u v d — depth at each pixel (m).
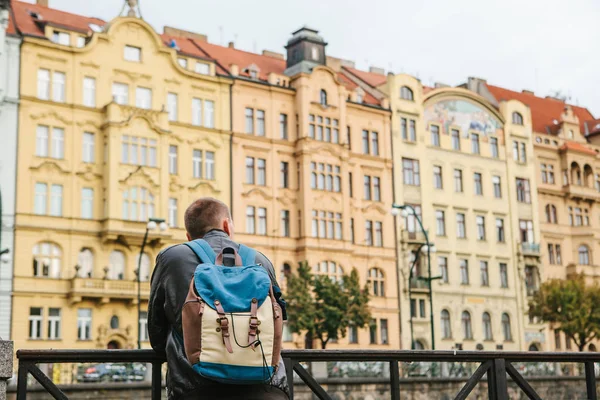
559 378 39.31
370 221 67.19
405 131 71.00
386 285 66.75
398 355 7.68
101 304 53.06
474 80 82.50
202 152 59.91
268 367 5.38
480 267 73.31
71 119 54.53
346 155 65.62
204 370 5.32
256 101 63.19
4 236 51.12
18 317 50.62
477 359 8.12
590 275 79.94
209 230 6.14
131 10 59.00
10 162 52.09
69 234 53.25
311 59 66.62
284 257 62.31
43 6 59.09
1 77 52.41
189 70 59.91
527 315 75.25
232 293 5.42
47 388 6.23
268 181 62.72
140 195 55.59
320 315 54.91
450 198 72.50
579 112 90.56
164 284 5.80
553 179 80.31
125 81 57.12
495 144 76.75
